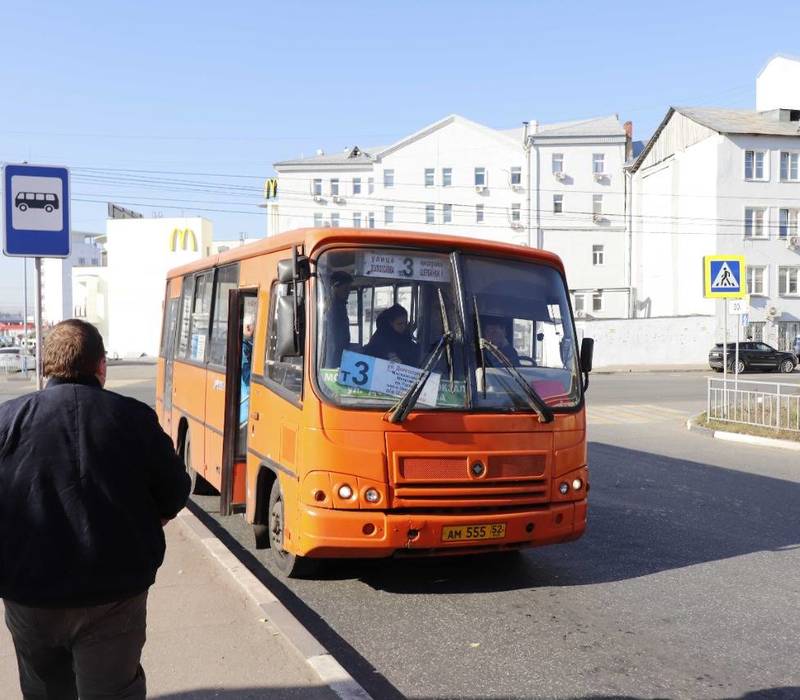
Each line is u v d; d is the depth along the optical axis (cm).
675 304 5566
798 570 715
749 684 471
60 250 776
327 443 575
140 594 303
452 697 451
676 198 5575
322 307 599
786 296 5241
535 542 615
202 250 7256
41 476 289
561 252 6291
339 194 6994
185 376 1036
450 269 632
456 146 6544
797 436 1572
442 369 606
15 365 4556
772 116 5481
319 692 422
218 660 461
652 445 1573
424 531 575
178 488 318
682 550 786
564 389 652
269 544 763
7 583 285
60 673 313
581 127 6294
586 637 546
